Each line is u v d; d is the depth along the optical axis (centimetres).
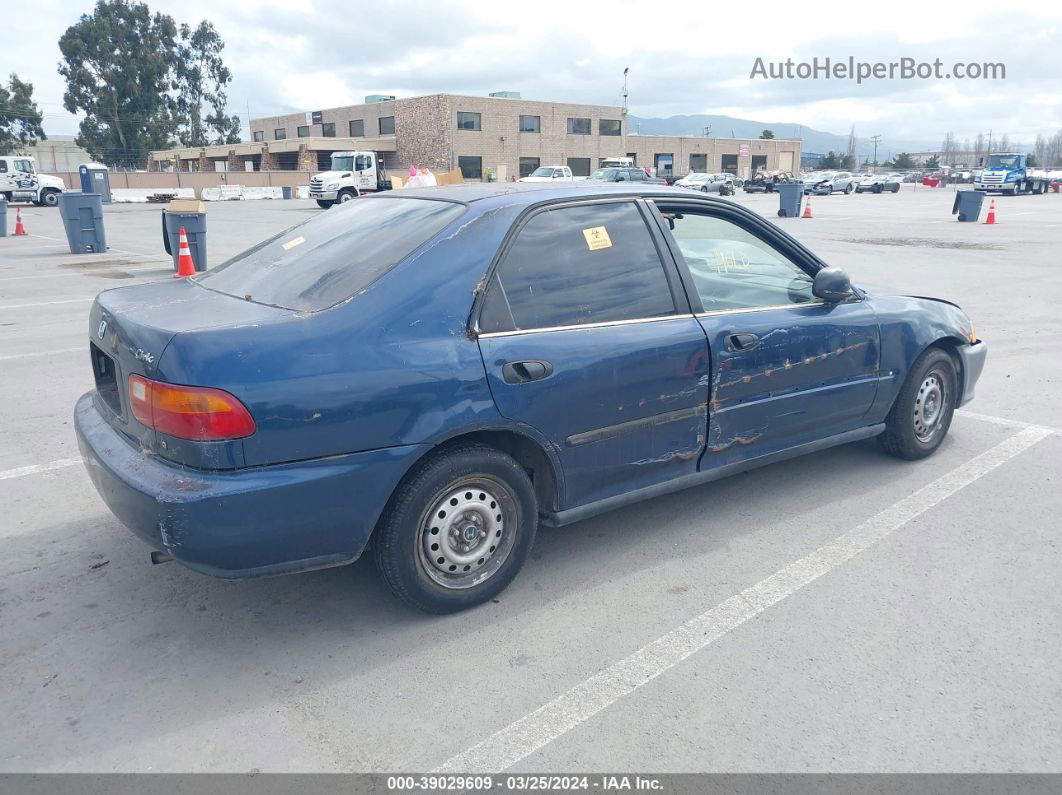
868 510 428
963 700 279
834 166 11225
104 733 266
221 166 7288
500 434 327
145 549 389
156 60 7019
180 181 5441
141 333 289
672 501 442
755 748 257
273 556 286
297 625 327
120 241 1986
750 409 391
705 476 390
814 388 416
